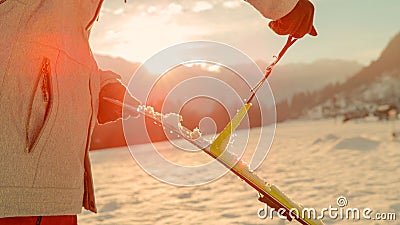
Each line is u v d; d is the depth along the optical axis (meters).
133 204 4.48
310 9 1.21
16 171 1.04
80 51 1.18
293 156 9.02
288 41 1.31
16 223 1.04
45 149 1.08
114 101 1.35
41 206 1.07
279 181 5.60
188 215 3.82
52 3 1.12
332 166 6.96
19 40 1.07
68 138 1.12
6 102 1.04
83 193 1.19
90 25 1.23
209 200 4.53
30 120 1.06
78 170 1.15
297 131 24.83
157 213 3.97
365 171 6.06
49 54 1.09
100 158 13.77
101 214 3.99
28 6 1.09
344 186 4.87
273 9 1.17
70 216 1.14
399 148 9.15
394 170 5.96
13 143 1.04
